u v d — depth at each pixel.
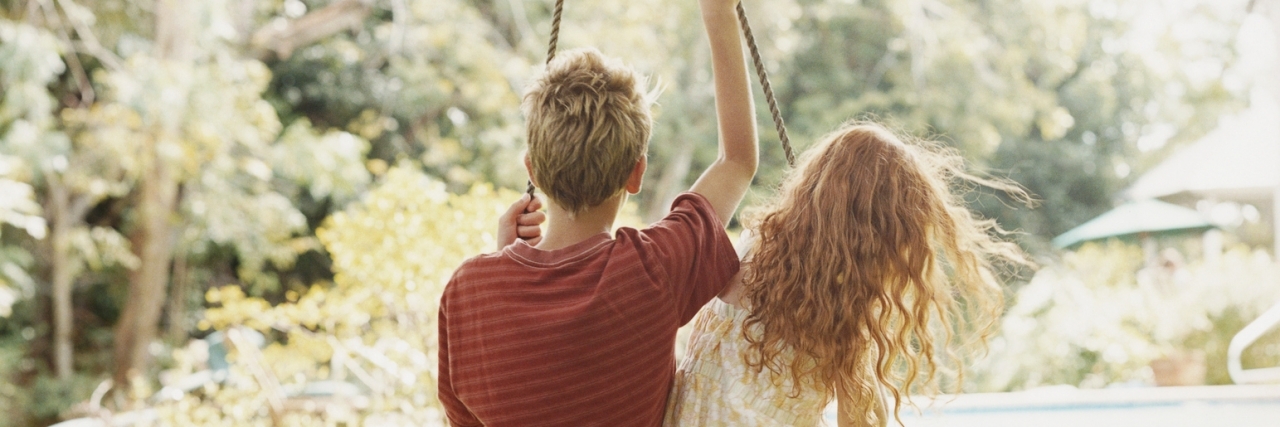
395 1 9.48
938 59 10.20
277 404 3.43
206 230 8.53
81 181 7.84
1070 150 12.30
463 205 3.34
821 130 9.80
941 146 1.68
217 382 3.86
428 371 3.29
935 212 1.48
